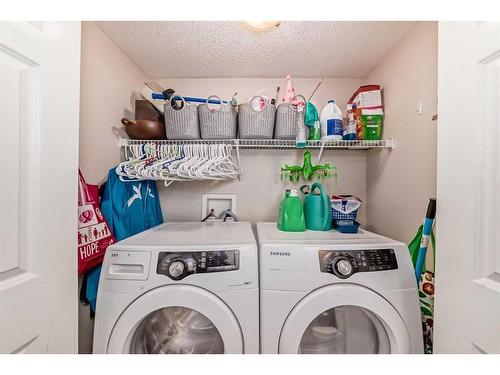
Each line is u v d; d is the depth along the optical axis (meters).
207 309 0.91
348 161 1.77
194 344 1.06
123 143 1.43
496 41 0.55
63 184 0.67
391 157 1.44
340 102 1.76
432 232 1.03
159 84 1.76
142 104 1.44
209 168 1.29
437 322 0.72
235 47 1.41
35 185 0.59
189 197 1.77
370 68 1.64
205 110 1.36
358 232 1.26
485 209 0.57
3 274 0.52
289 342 0.91
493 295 0.55
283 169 1.64
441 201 0.71
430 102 1.12
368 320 1.07
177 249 0.97
